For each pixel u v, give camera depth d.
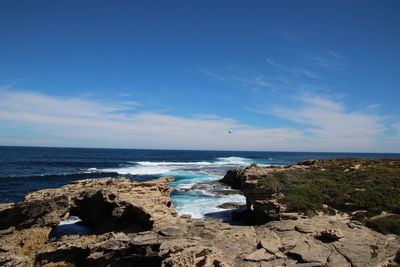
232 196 41.44
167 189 31.62
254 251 16.33
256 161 126.88
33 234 21.25
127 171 72.81
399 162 38.62
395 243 16.72
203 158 149.25
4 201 37.84
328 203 24.22
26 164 84.44
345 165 37.16
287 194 25.23
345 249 15.93
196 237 17.73
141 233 19.66
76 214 26.67
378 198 23.03
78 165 87.19
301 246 16.67
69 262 18.28
